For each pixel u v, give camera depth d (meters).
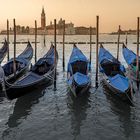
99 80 23.25
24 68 23.62
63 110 16.50
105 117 15.29
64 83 23.19
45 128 13.94
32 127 14.06
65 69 30.30
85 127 14.02
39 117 15.43
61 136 13.02
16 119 15.16
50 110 16.53
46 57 26.38
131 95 15.72
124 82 17.70
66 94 19.77
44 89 21.08
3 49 31.91
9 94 16.61
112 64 22.00
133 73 23.45
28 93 19.56
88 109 16.58
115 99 18.09
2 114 15.91
